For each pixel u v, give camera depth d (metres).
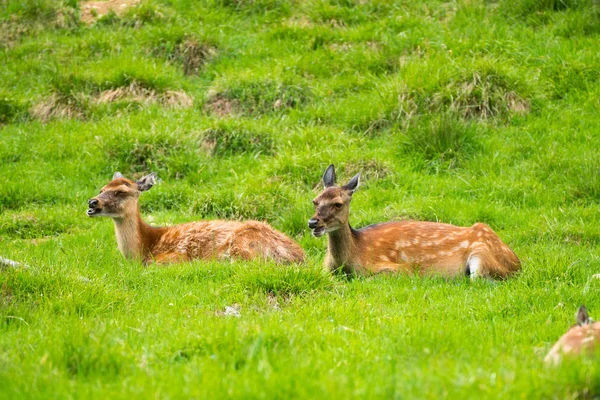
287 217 42.28
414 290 29.89
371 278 32.75
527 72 53.44
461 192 44.50
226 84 55.34
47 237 41.84
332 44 60.12
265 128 50.78
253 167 48.25
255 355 19.89
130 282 31.80
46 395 17.89
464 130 48.38
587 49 55.06
